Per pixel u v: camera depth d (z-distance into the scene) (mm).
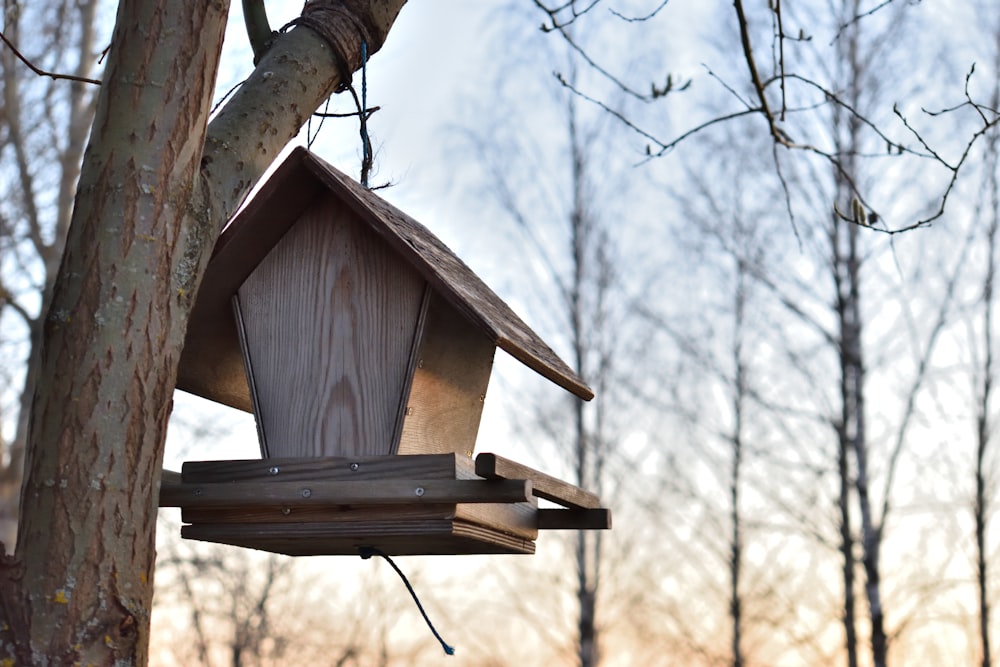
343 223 3775
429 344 3682
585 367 16656
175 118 2945
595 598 15484
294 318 3754
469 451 4035
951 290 13828
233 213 3193
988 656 14047
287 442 3664
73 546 2672
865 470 12914
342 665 15477
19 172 11375
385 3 3699
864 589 14156
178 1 2980
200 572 13336
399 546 3705
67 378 2758
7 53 11508
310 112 3498
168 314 2898
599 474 16625
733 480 16922
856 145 13539
